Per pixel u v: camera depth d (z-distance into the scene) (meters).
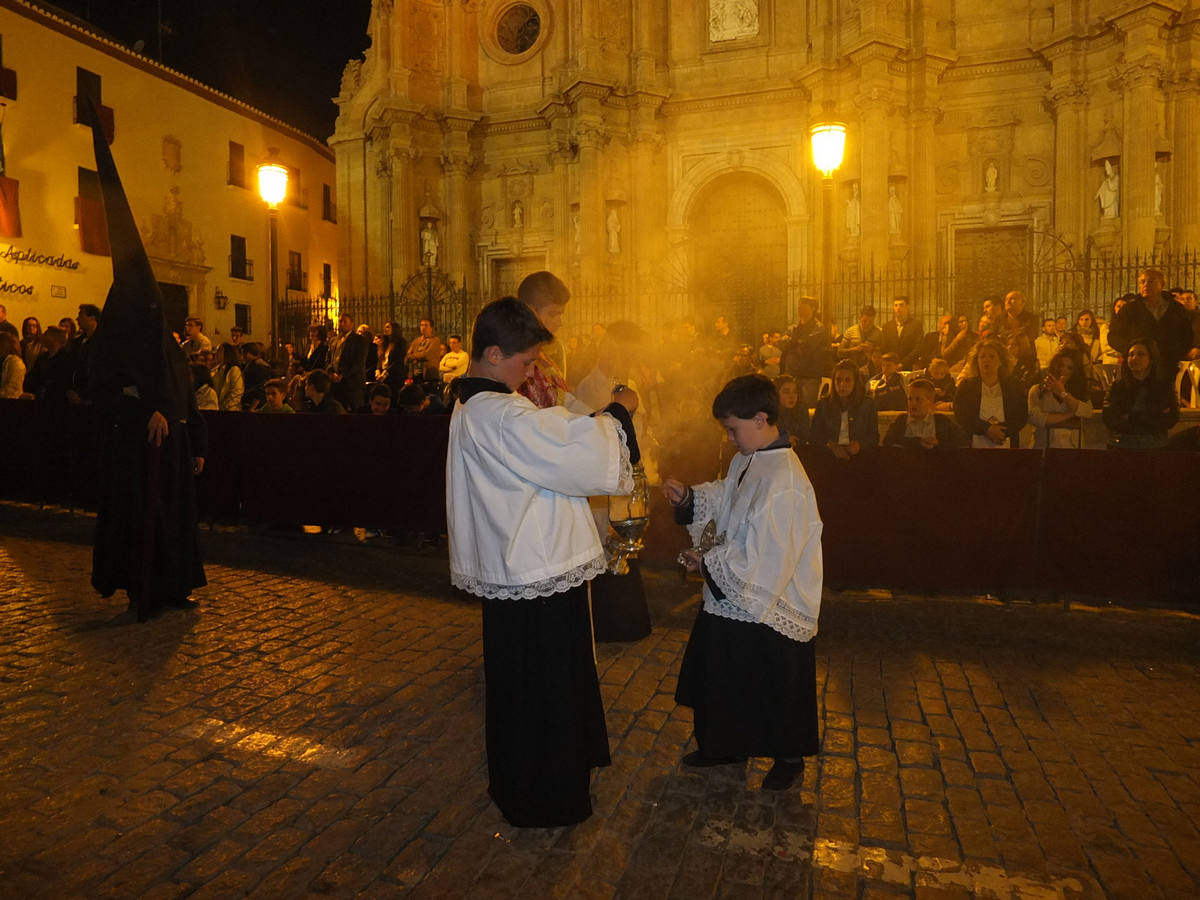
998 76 20.86
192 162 24.98
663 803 3.40
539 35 24.05
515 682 3.09
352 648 5.17
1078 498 6.11
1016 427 7.16
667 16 23.30
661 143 23.30
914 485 6.42
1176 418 6.98
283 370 16.36
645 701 4.41
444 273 24.28
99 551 5.80
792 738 3.39
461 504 3.08
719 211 23.66
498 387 3.04
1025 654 5.19
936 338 13.16
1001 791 3.53
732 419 3.41
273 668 4.82
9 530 8.44
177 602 5.90
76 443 9.46
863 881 2.91
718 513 3.53
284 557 7.50
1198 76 19.06
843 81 21.27
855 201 21.02
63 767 3.64
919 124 20.86
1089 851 3.10
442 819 3.26
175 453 5.82
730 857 3.04
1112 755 3.86
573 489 2.86
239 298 26.89
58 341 10.02
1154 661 5.08
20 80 19.70
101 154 5.54
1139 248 18.97
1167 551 5.95
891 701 4.45
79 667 4.79
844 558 6.59
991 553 6.30
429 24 24.62
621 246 23.08
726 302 23.41
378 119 24.20
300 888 2.82
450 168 24.34
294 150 29.78
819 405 7.25
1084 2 19.77
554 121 23.59
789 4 22.38
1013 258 21.17
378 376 13.98
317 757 3.76
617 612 5.26
